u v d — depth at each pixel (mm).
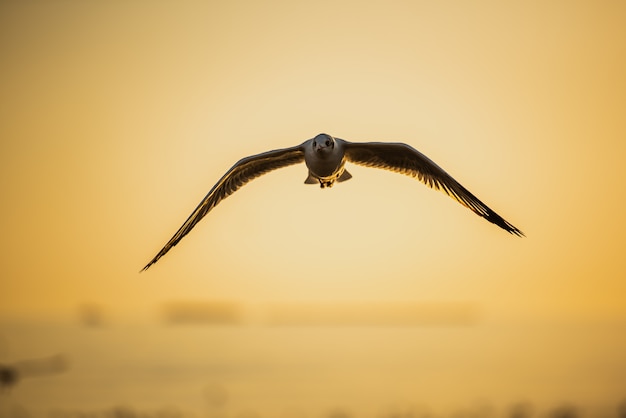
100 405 45281
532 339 120938
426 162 11391
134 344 108500
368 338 129625
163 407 44812
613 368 69125
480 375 62781
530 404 45938
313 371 65625
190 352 92938
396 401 47062
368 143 11531
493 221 11055
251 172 12125
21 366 66500
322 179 11727
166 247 11398
